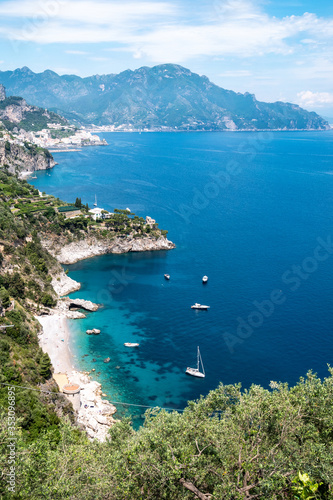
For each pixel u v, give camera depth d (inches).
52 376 4301.2
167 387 4557.1
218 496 1462.8
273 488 1441.9
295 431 1654.8
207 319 6048.2
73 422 3764.8
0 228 6806.1
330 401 1728.6
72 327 5812.0
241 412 1793.8
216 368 4864.7
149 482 1636.3
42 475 1876.2
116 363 4992.6
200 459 1619.1
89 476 1829.5
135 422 3991.1
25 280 6245.1
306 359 5000.0
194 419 1886.1
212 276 7628.0
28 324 5083.7
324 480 1469.0
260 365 4906.5
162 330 5757.9
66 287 7027.6
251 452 1604.3
